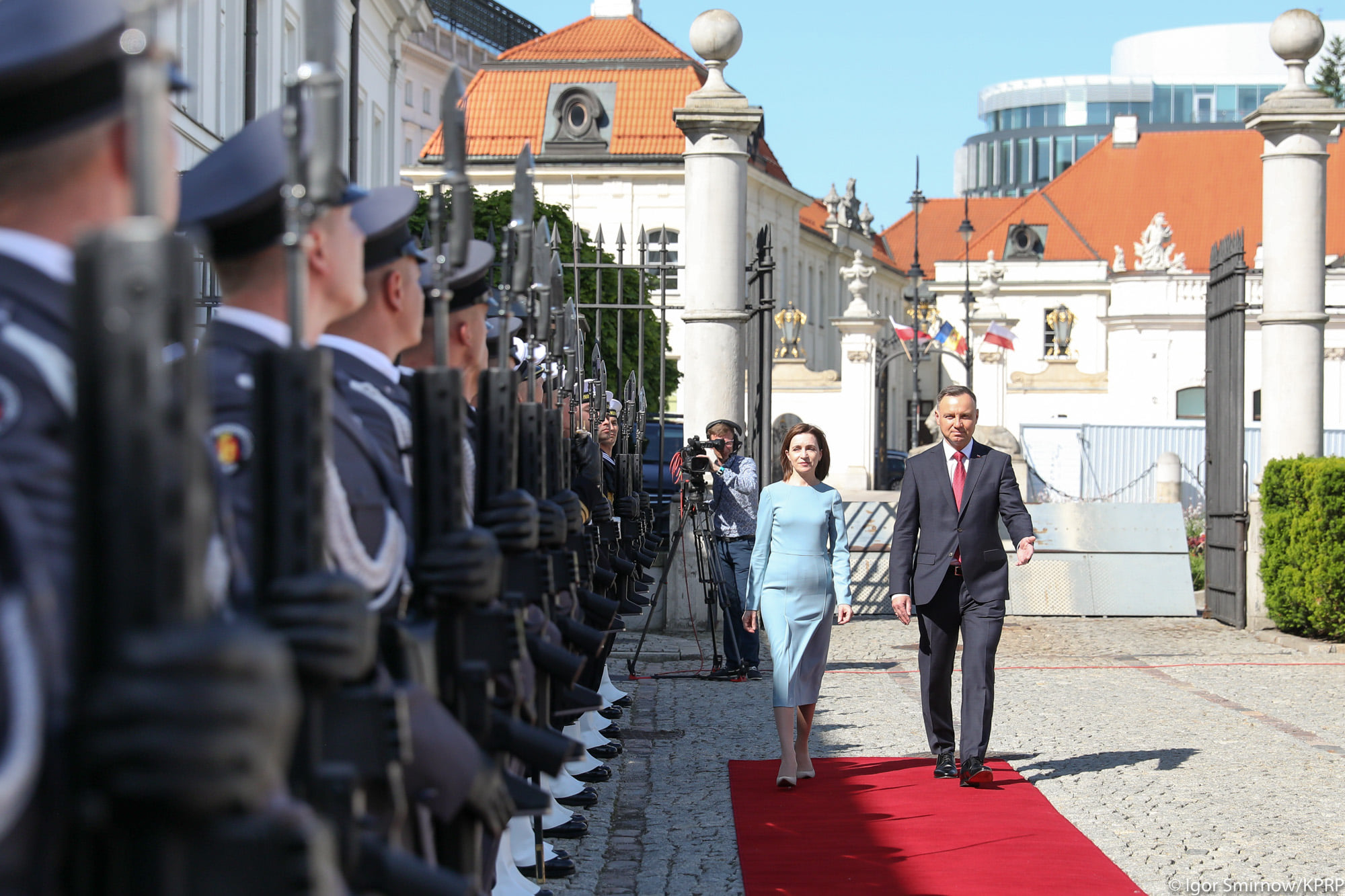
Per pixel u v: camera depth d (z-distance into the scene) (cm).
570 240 2606
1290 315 1479
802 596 752
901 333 4112
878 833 650
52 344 180
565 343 576
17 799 154
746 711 991
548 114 4966
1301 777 771
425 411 301
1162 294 5253
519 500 366
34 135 181
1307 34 1463
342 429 290
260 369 220
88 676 148
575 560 486
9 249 183
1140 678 1151
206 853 152
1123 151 7344
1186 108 14875
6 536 159
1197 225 7075
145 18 156
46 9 181
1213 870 584
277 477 218
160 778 143
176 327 152
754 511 1125
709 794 735
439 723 274
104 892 150
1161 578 1620
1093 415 5316
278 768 154
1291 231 1478
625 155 4888
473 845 292
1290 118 1463
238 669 146
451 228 317
